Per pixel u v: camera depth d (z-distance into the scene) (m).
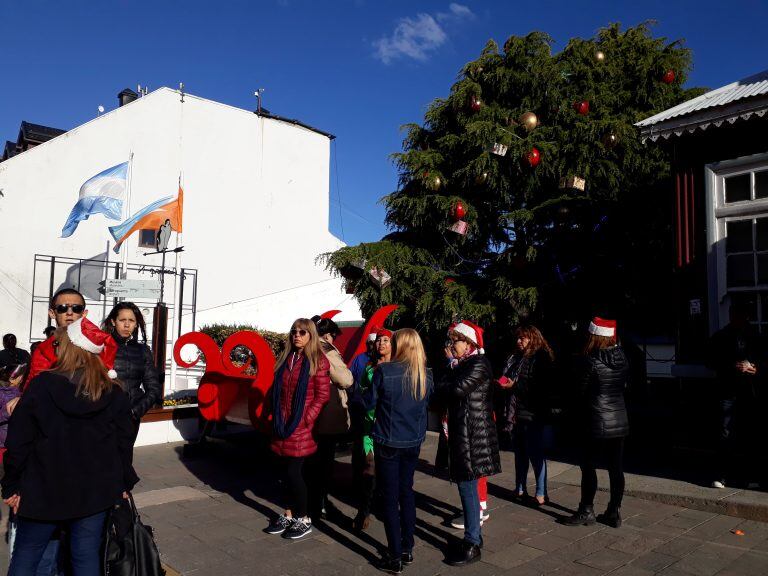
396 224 10.73
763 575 4.17
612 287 9.70
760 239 6.46
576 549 4.68
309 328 4.94
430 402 4.71
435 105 10.69
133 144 20.45
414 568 4.34
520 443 6.04
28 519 2.96
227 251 22.38
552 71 9.88
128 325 4.84
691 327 6.98
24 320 18.34
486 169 9.46
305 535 4.98
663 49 10.83
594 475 5.20
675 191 7.26
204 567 4.34
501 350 9.69
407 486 4.45
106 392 3.14
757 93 6.14
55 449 2.97
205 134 22.09
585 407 5.15
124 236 14.15
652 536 4.94
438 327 9.45
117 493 3.11
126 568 3.13
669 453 7.59
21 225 18.50
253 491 6.43
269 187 23.64
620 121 9.36
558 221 9.58
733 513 5.40
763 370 5.97
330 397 5.45
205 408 7.83
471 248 10.52
